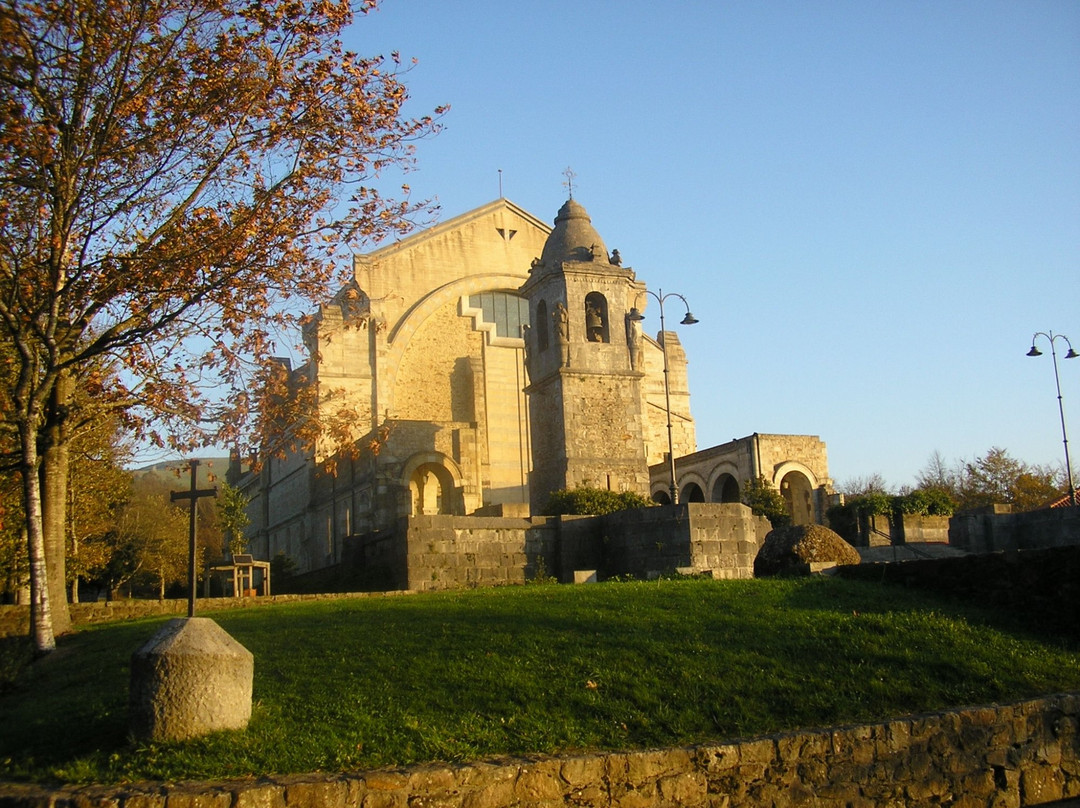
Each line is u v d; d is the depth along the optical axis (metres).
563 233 36.19
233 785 8.92
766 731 10.77
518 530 26.05
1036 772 11.44
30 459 17.38
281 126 18.22
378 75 18.84
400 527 25.45
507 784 9.36
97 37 16.66
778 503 38.66
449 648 12.86
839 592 15.93
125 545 47.06
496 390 51.41
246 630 15.22
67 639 18.42
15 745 10.62
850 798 10.49
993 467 69.81
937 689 12.01
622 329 34.88
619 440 33.78
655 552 25.31
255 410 19.45
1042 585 14.77
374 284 50.25
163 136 17.66
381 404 47.75
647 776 9.82
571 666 12.15
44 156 16.47
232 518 46.94
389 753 9.78
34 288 17.73
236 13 17.73
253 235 18.20
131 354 18.86
